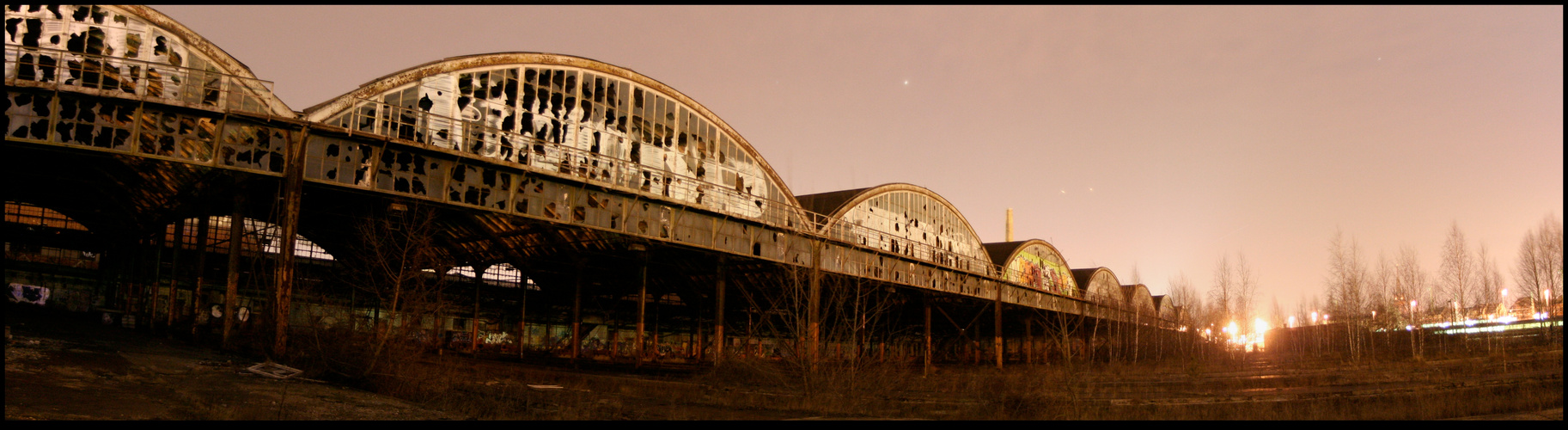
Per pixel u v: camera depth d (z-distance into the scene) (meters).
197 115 32.38
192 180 37.66
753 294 63.19
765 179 53.91
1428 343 76.19
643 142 45.94
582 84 43.38
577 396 30.05
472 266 55.38
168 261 53.53
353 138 35.06
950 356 94.44
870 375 37.22
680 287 64.81
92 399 20.30
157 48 32.53
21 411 17.62
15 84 29.45
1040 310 87.06
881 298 66.31
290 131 33.69
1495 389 32.47
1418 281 73.31
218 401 22.02
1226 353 85.56
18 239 52.38
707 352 67.38
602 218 43.25
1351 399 29.62
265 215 43.84
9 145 29.58
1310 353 83.69
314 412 21.61
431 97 37.94
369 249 47.38
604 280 63.84
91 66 31.16
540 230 48.03
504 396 27.80
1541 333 70.12
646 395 34.34
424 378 28.69
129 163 38.25
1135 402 29.73
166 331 40.53
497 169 39.38
